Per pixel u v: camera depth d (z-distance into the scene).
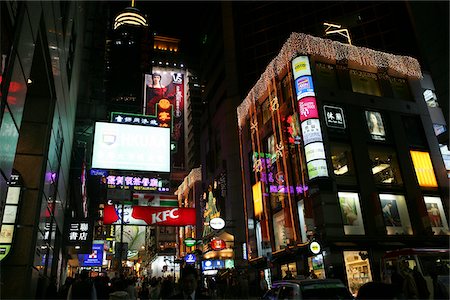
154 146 26.92
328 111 27.73
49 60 13.12
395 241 24.80
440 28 33.53
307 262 24.89
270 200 31.92
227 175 42.66
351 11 43.22
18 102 8.62
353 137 27.61
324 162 25.08
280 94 31.22
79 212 33.06
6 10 7.33
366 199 25.80
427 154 30.06
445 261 14.84
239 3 51.69
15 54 8.02
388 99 30.78
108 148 25.75
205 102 55.06
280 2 48.59
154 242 79.75
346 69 30.45
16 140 8.73
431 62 34.53
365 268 23.27
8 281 12.10
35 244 12.94
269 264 28.34
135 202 23.75
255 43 48.00
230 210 40.38
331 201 24.45
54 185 17.06
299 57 28.58
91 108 31.03
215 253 42.00
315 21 45.06
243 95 45.16
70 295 7.05
